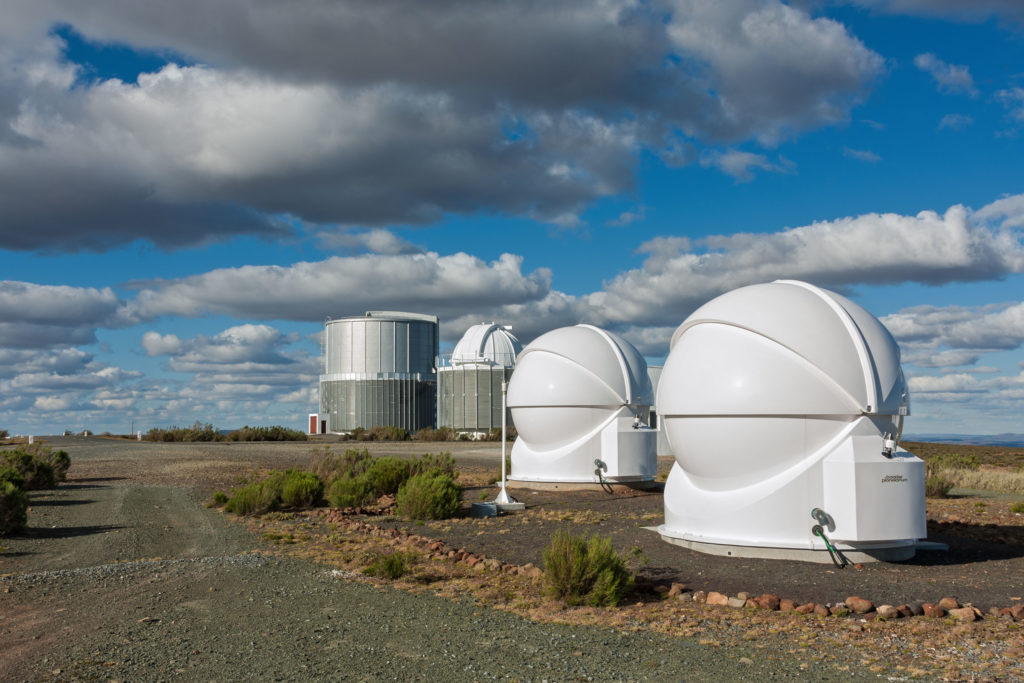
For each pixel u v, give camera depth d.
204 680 6.71
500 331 77.25
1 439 69.75
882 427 12.57
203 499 22.47
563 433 23.48
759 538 12.59
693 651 7.79
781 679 6.87
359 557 13.07
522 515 18.61
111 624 8.76
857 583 10.85
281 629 8.55
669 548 13.59
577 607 9.81
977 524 17.61
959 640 8.19
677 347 14.35
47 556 13.50
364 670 7.04
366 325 91.12
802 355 12.39
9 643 8.00
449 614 9.35
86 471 31.80
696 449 13.34
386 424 89.94
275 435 67.31
